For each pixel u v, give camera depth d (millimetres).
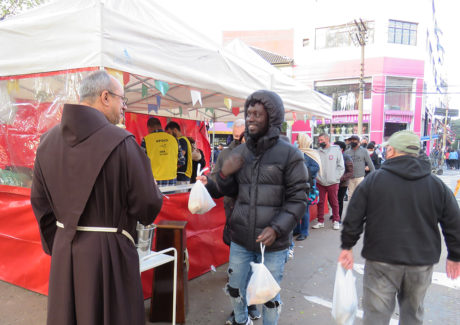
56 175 1477
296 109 5324
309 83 22734
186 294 2793
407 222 1811
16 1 8977
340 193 6285
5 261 3229
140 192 1500
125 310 1480
